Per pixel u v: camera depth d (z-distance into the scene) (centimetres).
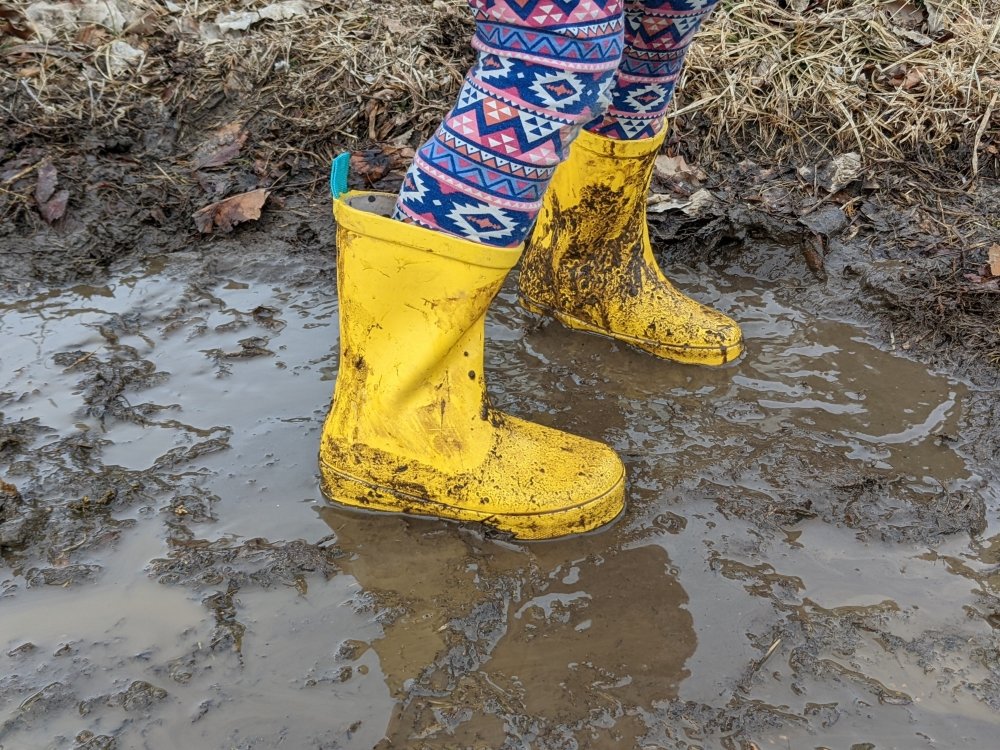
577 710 126
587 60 118
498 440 156
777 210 256
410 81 296
